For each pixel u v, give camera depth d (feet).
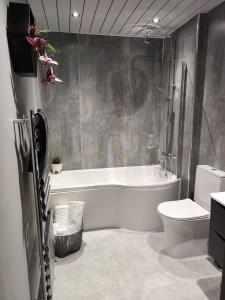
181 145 9.95
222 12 7.39
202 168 8.25
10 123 4.02
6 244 3.41
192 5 7.61
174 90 10.32
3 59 3.74
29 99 6.62
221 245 6.12
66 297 6.21
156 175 11.84
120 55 10.89
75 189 9.09
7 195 3.58
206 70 8.39
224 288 5.25
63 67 10.48
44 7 7.52
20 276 4.20
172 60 10.34
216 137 8.01
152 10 7.86
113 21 8.87
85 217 9.42
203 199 8.25
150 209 9.37
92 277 6.92
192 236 7.62
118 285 6.61
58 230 7.73
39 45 4.36
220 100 7.72
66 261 7.63
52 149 11.15
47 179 5.95
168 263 7.51
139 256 7.88
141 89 11.43
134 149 11.98
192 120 9.00
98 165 11.79
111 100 11.25
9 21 4.09
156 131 12.03
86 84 10.85
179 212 7.68
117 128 11.59
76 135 11.25
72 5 7.39
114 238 8.99
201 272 7.11
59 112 10.87
